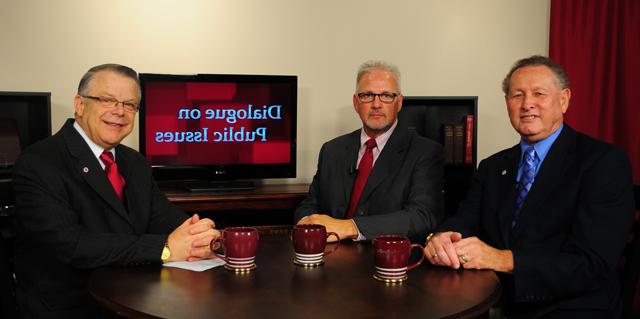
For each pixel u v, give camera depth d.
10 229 2.19
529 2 3.87
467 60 3.80
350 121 3.64
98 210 1.94
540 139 2.06
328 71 3.60
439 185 2.44
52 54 3.18
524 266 1.74
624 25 3.68
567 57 3.77
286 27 3.51
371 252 1.91
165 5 3.33
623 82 3.71
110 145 2.03
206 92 3.21
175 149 3.20
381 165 2.47
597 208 1.86
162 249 1.73
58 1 3.18
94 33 3.24
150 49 3.32
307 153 3.60
